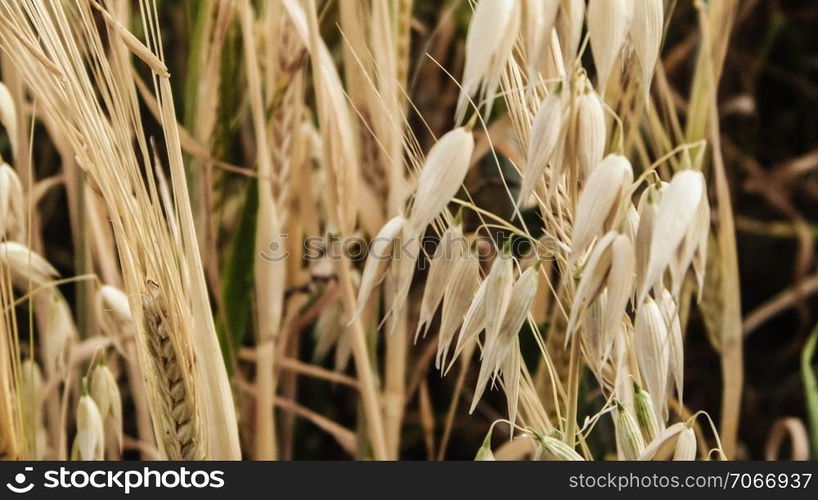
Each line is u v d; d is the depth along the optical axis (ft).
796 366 3.09
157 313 1.59
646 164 1.96
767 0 3.41
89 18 1.59
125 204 1.60
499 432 2.73
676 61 2.84
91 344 1.94
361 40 1.92
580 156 1.44
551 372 1.58
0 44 1.59
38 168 2.81
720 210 1.98
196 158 1.94
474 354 2.77
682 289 2.00
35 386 1.82
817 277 2.98
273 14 1.95
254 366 2.54
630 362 1.61
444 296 1.51
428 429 2.24
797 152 3.53
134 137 2.04
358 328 1.92
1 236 1.74
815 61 3.41
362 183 1.98
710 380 3.06
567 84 1.43
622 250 1.43
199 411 1.64
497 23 1.41
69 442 2.21
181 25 2.49
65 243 2.86
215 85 1.93
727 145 3.17
